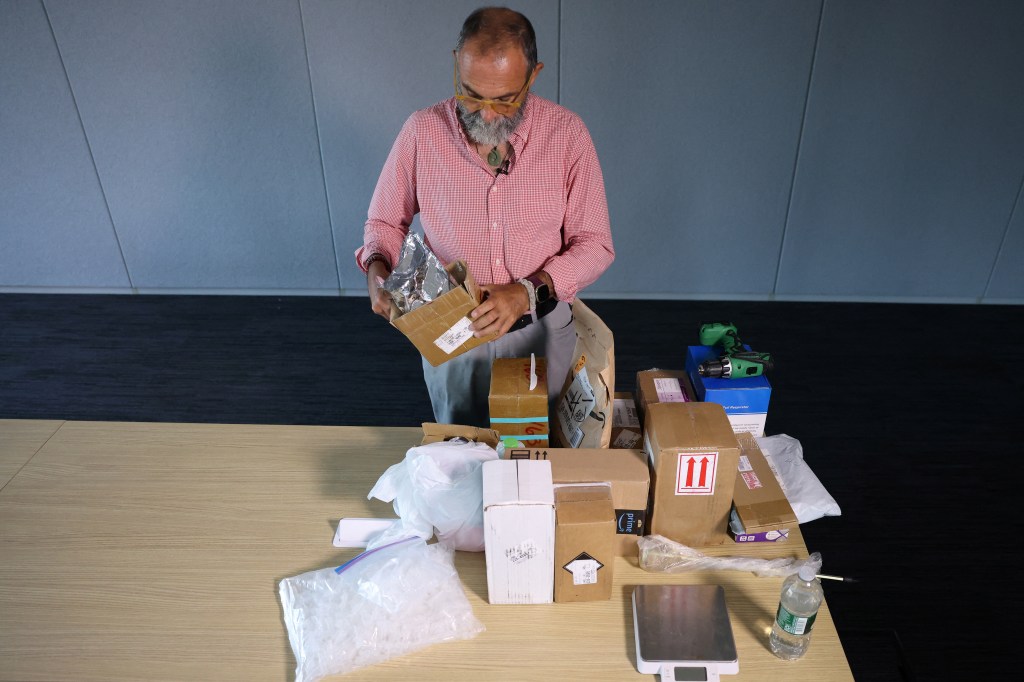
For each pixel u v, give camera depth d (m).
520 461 1.13
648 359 2.94
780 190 3.15
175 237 3.37
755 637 1.07
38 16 2.85
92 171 3.20
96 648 1.06
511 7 2.81
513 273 1.57
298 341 3.11
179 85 3.00
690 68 2.90
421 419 2.61
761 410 1.36
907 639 1.76
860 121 2.97
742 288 3.40
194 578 1.17
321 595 1.12
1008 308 3.33
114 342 3.11
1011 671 1.68
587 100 2.99
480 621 1.10
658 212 3.22
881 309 3.33
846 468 2.33
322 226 3.33
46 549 1.23
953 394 2.71
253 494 1.35
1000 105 2.90
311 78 2.98
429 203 1.54
